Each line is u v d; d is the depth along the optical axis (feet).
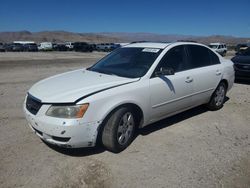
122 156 13.42
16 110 20.47
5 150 13.73
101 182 11.25
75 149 13.94
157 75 15.37
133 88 14.01
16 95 25.61
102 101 12.73
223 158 13.47
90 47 173.17
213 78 19.67
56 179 11.37
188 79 17.22
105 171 12.04
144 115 14.84
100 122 12.74
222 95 21.47
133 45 18.30
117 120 13.20
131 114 14.10
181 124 18.06
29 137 15.34
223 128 17.63
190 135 16.26
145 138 15.57
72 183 11.14
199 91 18.52
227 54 135.54
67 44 195.00
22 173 11.73
